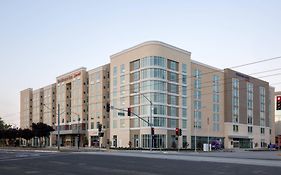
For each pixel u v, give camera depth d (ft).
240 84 383.24
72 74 386.73
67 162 96.78
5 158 121.39
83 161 100.48
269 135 428.97
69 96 397.60
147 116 272.92
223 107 360.28
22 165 87.04
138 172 67.00
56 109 416.05
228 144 355.36
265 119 423.64
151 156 131.64
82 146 358.43
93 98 354.13
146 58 279.69
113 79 316.81
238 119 374.43
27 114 490.49
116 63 314.14
